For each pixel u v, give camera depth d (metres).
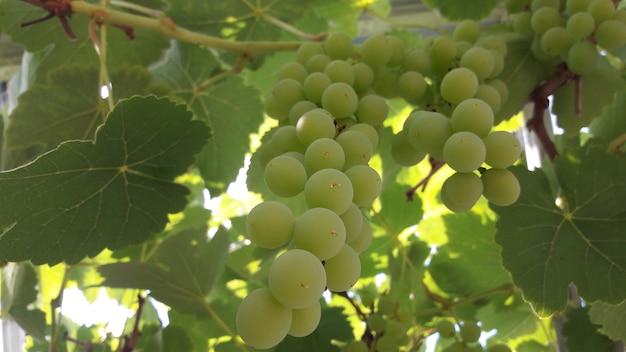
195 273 0.47
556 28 0.43
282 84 0.35
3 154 0.45
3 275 0.50
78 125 0.45
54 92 0.44
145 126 0.34
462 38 0.43
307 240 0.21
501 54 0.41
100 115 0.45
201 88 0.53
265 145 0.34
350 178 0.26
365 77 0.37
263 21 0.53
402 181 0.60
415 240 0.54
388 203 0.54
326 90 0.33
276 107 0.36
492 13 0.59
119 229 0.37
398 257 0.53
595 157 0.40
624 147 0.46
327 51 0.39
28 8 0.50
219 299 0.51
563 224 0.39
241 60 0.47
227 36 0.53
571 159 0.40
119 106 0.33
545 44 0.43
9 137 0.44
